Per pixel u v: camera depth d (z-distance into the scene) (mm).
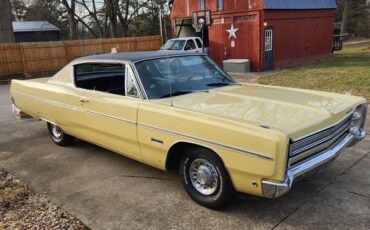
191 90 4621
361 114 4418
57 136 6355
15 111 7062
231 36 18344
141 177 4883
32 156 5957
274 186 3254
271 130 3258
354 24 46594
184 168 4074
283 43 18641
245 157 3359
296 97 4328
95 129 5039
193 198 4078
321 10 21156
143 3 38875
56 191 4605
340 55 23203
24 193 4582
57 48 21375
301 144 3359
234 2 17828
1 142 6844
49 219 3922
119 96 4672
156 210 4004
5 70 19781
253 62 17641
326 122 3613
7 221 3895
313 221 3641
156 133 4125
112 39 23328
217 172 3736
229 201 3838
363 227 3510
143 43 24656
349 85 10977
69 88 5590
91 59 5246
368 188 4273
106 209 4090
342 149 3945
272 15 17562
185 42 18297
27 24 43125
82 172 5164
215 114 3736
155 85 4488
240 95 4395
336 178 4559
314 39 21016
